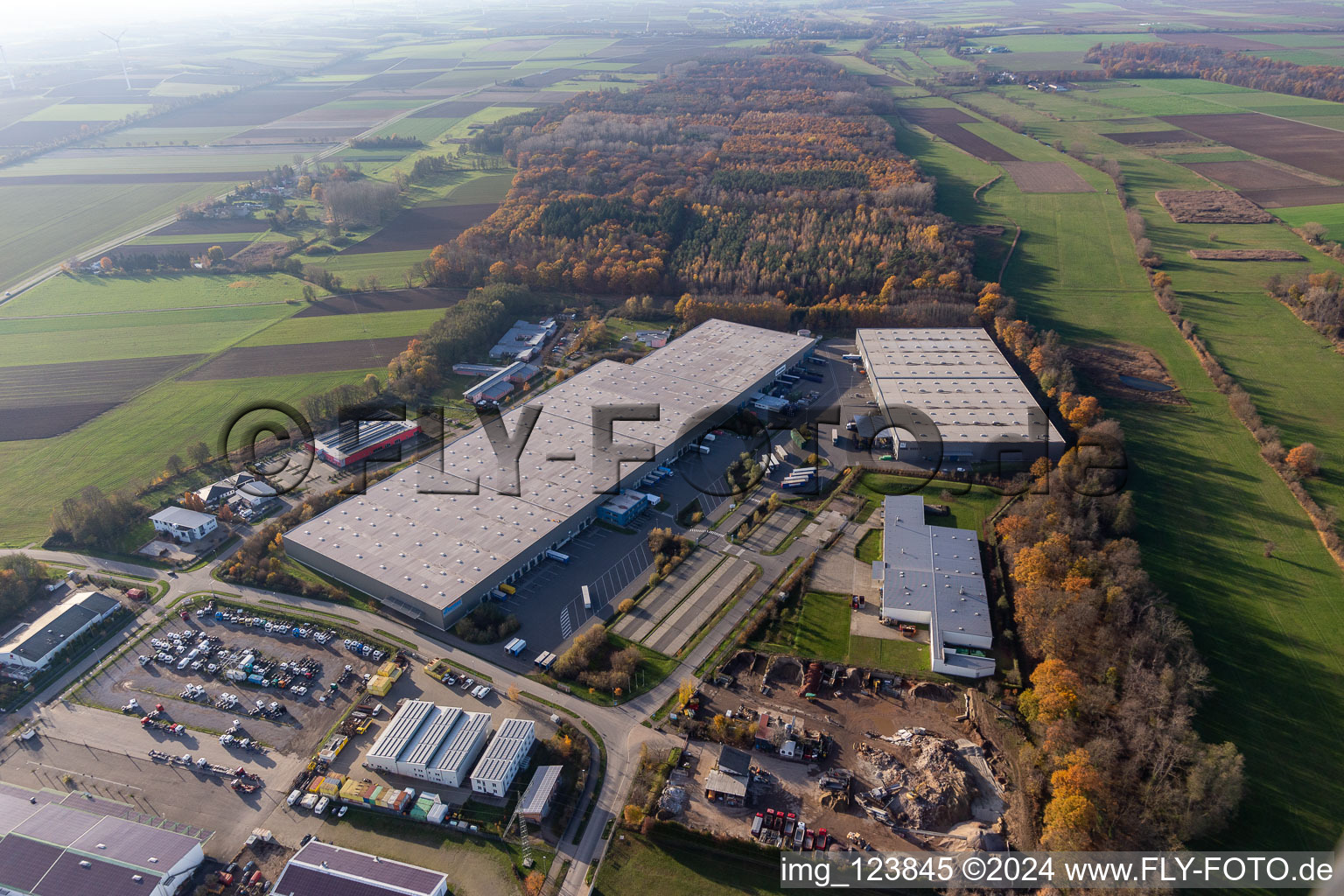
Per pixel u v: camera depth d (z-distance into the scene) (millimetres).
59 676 159125
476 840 125562
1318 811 124625
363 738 143625
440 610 164625
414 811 128875
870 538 198000
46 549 196000
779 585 182125
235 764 139250
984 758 137750
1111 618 157125
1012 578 179000
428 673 157750
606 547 196000
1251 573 179625
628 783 135000
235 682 156750
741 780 132500
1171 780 125250
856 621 171000
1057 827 116688
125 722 148500
